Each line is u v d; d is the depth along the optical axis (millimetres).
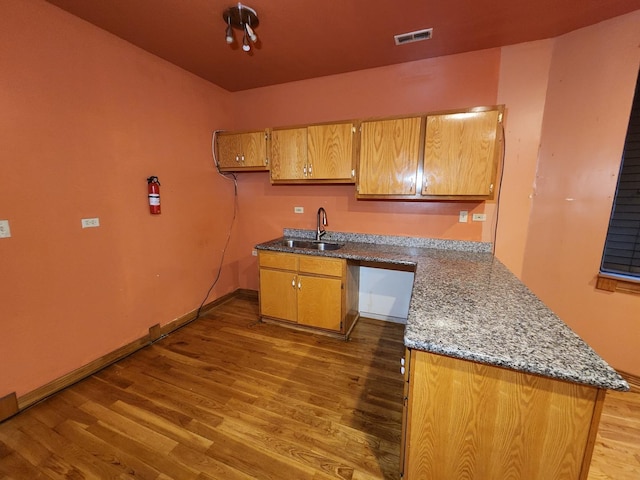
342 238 3016
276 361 2266
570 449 911
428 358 1031
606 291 2043
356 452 1467
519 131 2279
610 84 1908
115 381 2012
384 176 2412
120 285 2258
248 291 3605
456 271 1894
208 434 1573
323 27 1975
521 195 2334
